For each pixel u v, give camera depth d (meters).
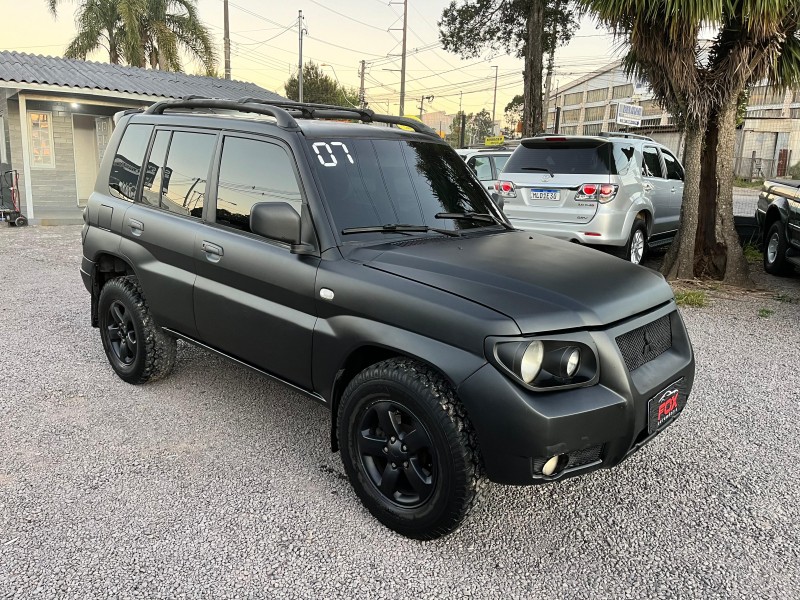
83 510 3.04
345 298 2.97
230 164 3.69
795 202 8.55
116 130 4.75
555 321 2.58
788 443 3.94
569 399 2.55
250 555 2.74
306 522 3.00
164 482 3.31
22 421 3.99
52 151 17.33
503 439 2.49
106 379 4.73
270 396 4.48
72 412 4.14
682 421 4.24
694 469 3.61
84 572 2.60
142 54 23.44
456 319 2.59
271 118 4.09
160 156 4.23
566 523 3.07
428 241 3.34
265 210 2.97
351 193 3.34
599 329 2.69
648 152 9.09
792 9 7.15
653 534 2.99
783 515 3.17
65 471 3.40
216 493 3.22
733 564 2.78
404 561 2.74
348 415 2.99
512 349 2.47
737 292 8.09
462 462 2.58
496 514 3.13
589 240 7.88
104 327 4.70
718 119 8.25
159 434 3.86
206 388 4.60
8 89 14.34
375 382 2.82
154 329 4.36
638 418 2.72
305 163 3.28
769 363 5.41
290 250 3.27
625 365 2.71
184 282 3.89
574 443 2.53
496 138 31.95
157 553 2.74
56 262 9.52
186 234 3.86
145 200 4.30
